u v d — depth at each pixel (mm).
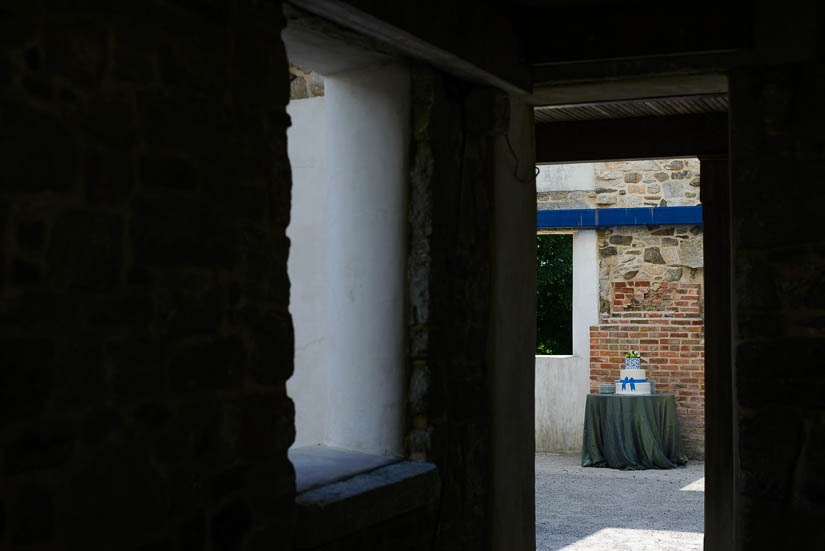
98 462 1879
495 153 3820
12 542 1701
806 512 3314
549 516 6273
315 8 2641
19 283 1714
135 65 1970
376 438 3332
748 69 3459
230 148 2248
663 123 5121
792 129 3391
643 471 8180
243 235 2287
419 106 3305
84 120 1849
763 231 3398
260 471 2348
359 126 3406
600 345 9094
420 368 3277
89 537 1857
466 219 3609
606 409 8461
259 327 2340
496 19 3488
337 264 3443
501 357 3850
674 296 9102
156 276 2025
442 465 3340
